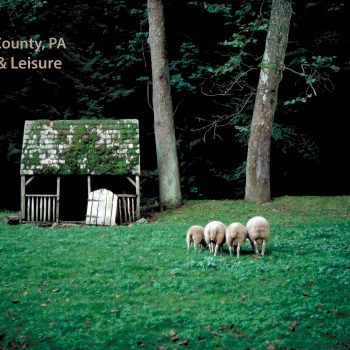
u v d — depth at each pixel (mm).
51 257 13375
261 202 22562
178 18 31875
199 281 11078
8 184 28500
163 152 23812
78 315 9203
